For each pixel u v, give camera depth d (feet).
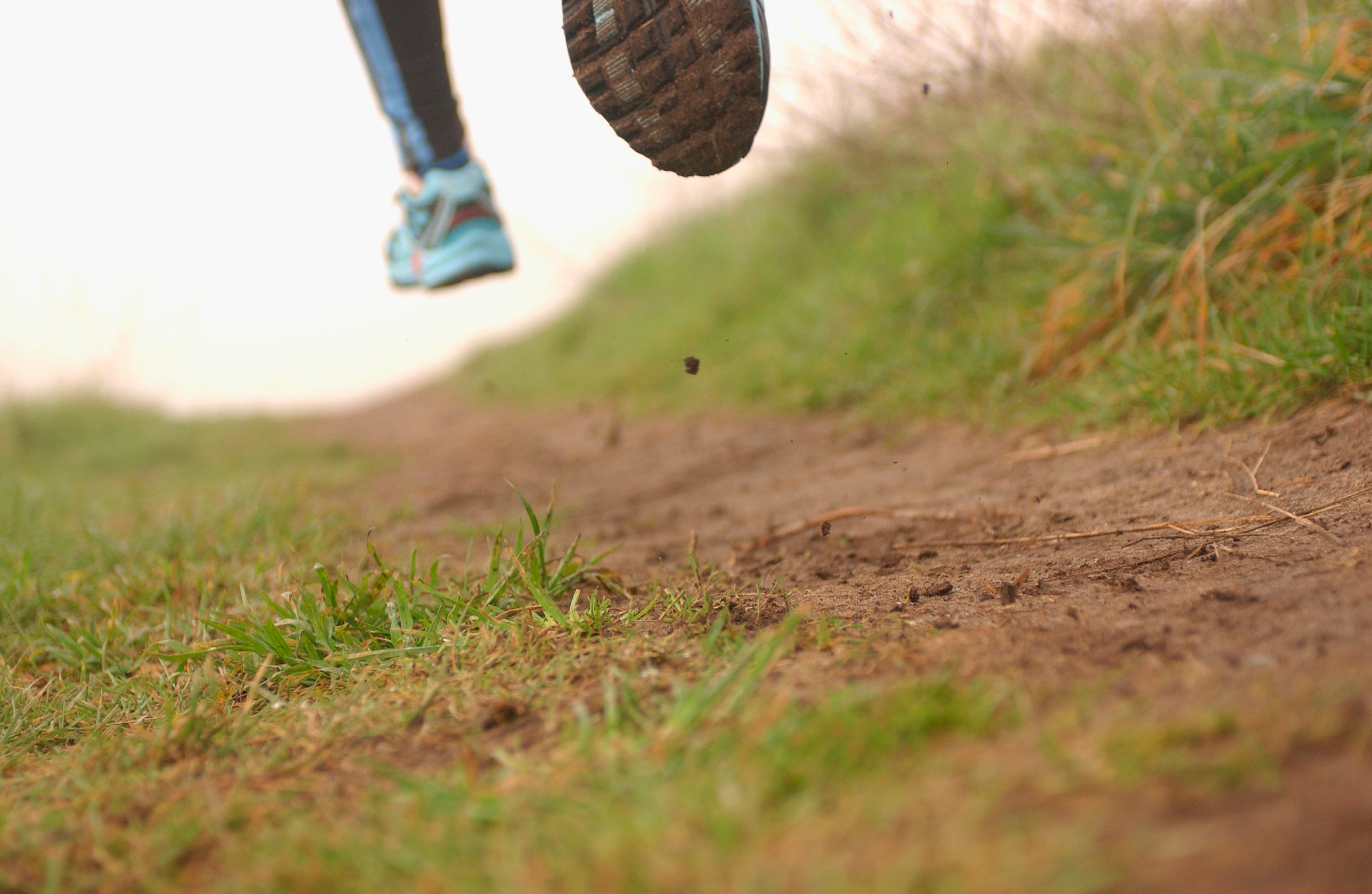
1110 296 9.19
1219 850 2.15
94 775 3.81
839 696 3.18
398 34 7.16
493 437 17.52
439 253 8.11
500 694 3.96
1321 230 7.23
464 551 7.75
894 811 2.43
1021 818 2.35
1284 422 6.42
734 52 5.17
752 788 2.58
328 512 9.26
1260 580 4.24
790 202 18.48
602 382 19.52
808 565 6.19
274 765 3.57
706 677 3.67
